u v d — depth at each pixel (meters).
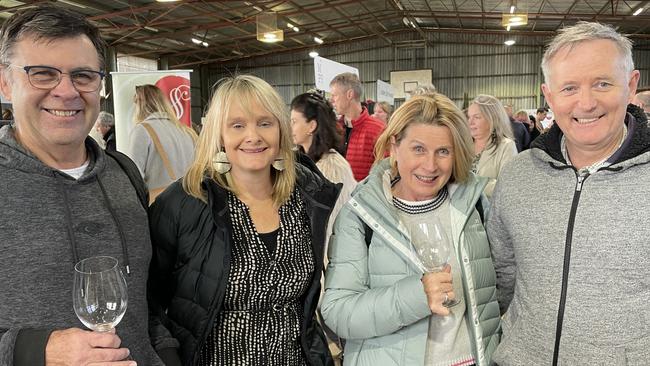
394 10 13.88
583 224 1.15
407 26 15.99
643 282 1.09
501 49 15.94
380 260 1.34
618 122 1.12
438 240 1.27
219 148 1.36
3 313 0.94
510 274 1.44
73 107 1.02
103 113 6.21
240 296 1.28
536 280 1.22
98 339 0.89
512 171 1.34
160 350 1.20
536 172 1.28
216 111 1.34
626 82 1.12
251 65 18.19
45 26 0.97
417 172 1.34
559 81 1.15
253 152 1.32
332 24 14.96
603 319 1.11
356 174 3.28
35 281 0.97
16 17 0.99
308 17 13.72
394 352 1.30
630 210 1.10
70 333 0.91
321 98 2.38
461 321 1.36
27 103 0.99
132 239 1.14
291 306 1.36
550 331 1.18
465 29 16.03
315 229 1.39
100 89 1.07
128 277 1.11
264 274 1.29
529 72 15.69
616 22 13.14
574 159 1.22
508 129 2.94
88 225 1.06
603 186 1.14
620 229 1.10
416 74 16.52
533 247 1.23
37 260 0.98
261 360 1.30
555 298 1.18
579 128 1.14
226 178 1.38
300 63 17.70
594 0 11.62
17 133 1.06
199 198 1.29
